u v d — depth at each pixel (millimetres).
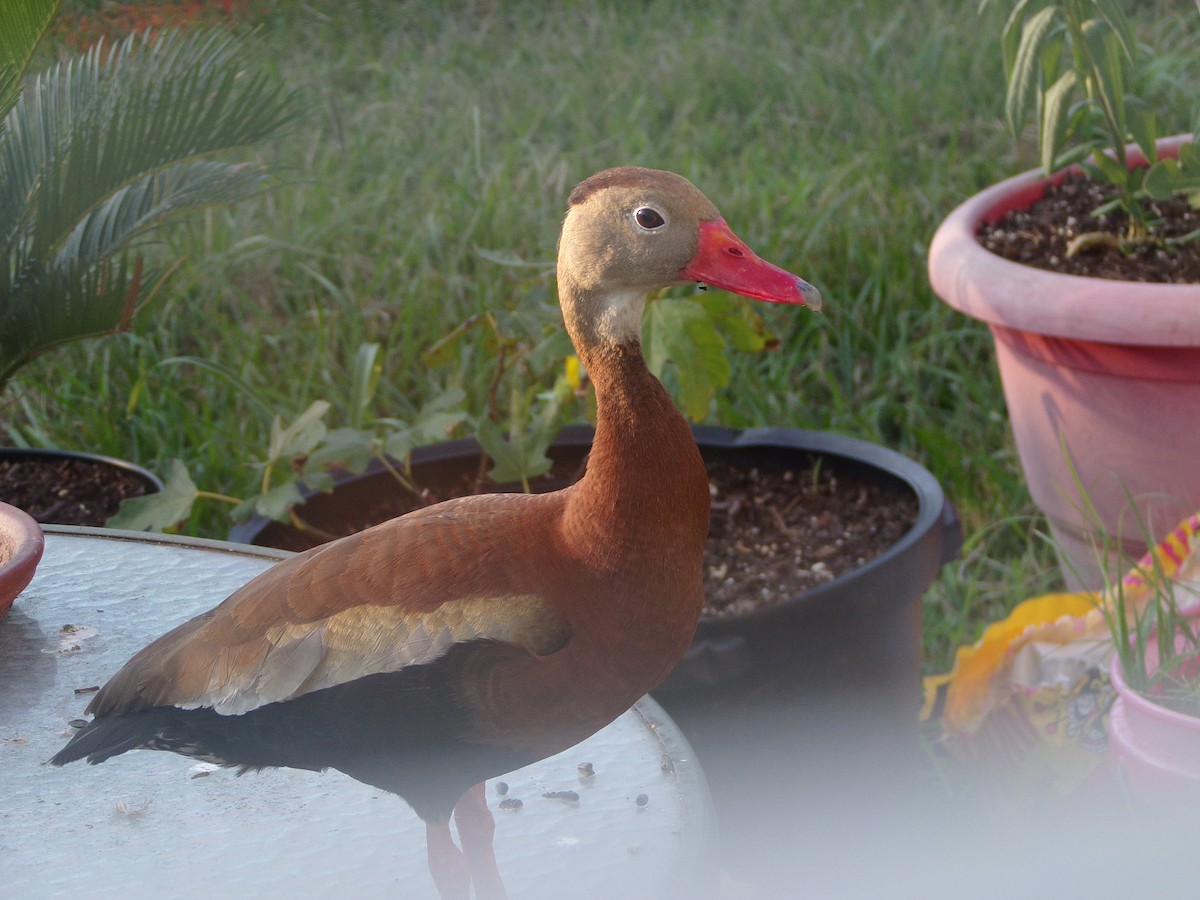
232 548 2291
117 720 1605
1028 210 3678
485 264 4789
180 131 2908
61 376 4430
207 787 1759
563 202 5180
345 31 7059
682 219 1619
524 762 1585
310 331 4723
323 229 5074
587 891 1561
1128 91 3736
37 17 2746
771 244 4809
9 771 1768
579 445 3391
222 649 1571
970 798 2936
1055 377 3178
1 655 1986
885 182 5312
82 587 2174
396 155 5754
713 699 2584
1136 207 3414
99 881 1584
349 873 1602
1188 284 3049
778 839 2752
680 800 1710
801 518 3172
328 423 4234
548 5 7461
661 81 6352
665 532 1537
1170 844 2297
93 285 2992
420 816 1575
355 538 1603
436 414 3201
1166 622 2531
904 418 4316
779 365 4516
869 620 2684
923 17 6926
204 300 4859
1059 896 2602
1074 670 2924
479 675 1503
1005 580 3699
